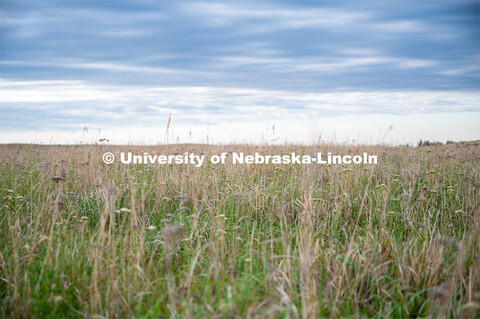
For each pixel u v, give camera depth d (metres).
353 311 3.66
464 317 3.52
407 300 3.87
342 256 4.34
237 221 5.74
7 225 5.61
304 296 3.55
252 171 8.65
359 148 11.97
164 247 4.73
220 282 3.79
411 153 10.96
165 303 3.77
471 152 10.50
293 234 5.26
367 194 6.52
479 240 4.76
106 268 4.14
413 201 6.58
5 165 9.53
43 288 3.91
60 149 10.80
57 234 4.95
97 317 3.50
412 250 4.67
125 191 6.67
